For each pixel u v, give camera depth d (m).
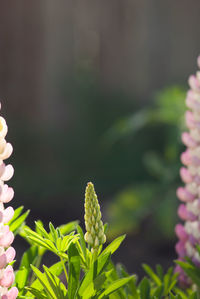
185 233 1.50
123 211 6.08
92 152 8.28
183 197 1.49
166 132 7.90
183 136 1.49
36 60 9.11
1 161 1.02
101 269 1.08
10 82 9.05
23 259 1.34
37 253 1.35
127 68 9.43
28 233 1.16
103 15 9.46
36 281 1.20
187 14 9.42
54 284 1.11
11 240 1.04
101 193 7.43
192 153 1.47
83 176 7.91
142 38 9.41
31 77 9.10
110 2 9.45
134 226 6.06
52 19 9.17
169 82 9.34
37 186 7.55
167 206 6.03
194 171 1.48
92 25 9.43
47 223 6.66
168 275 1.40
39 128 8.80
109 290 1.09
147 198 6.14
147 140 8.04
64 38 9.23
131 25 9.44
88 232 1.15
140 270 5.33
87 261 1.16
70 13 9.28
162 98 5.71
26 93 9.05
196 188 1.48
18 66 9.09
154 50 9.40
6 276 1.04
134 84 9.41
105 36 9.48
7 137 8.42
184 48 9.42
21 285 1.21
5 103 8.98
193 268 1.35
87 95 8.83
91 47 9.47
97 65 9.47
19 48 9.08
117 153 8.16
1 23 9.06
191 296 1.27
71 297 1.09
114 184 7.69
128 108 8.70
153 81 9.40
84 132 8.47
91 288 1.07
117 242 1.16
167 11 9.42
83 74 9.27
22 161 8.28
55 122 8.88
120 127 7.81
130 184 7.64
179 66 9.41
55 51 9.17
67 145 8.37
